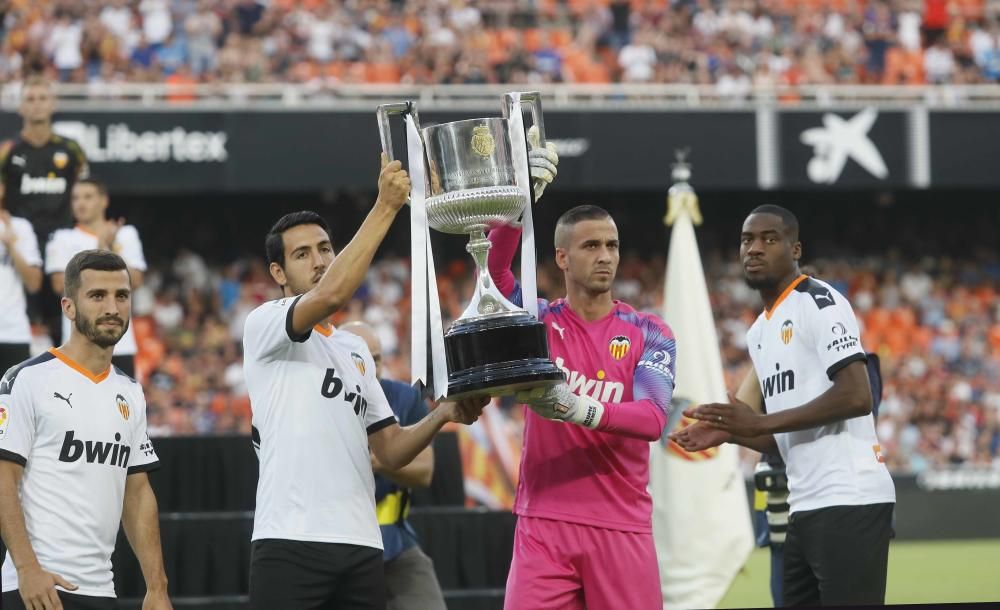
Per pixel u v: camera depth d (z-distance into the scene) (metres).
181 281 24.72
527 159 5.87
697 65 25.14
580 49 25.56
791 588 6.71
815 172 22.42
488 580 9.73
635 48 25.23
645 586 6.10
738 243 27.06
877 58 25.92
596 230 6.20
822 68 25.38
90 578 5.89
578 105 22.36
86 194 10.05
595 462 6.14
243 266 25.19
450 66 23.81
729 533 9.16
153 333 23.42
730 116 22.38
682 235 9.48
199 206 25.72
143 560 6.18
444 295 25.11
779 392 6.62
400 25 24.73
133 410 6.19
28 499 5.84
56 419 5.87
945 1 26.58
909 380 24.02
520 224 6.12
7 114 20.00
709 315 9.38
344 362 6.00
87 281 5.93
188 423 20.97
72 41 23.52
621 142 22.17
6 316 10.06
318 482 5.76
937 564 15.43
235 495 10.23
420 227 5.71
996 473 19.30
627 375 6.22
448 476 10.48
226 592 9.41
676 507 9.12
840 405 6.22
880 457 6.50
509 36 25.56
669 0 25.86
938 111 22.69
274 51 23.92
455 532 9.73
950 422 23.30
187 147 21.17
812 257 27.20
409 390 7.91
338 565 5.73
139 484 6.27
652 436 5.91
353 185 21.67
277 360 5.89
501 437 14.59
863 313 25.92
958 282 26.77
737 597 11.99
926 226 27.38
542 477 6.19
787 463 6.66
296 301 5.68
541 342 5.59
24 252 10.09
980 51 26.31
